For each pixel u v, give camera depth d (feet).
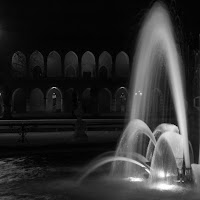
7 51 190.90
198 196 28.32
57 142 63.72
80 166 41.93
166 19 56.13
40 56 201.87
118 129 95.66
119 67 208.64
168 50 53.42
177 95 45.16
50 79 192.13
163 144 36.45
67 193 29.76
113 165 41.81
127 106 185.68
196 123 78.02
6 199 28.04
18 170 39.83
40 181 34.53
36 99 199.21
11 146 55.21
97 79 194.80
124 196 28.55
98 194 29.25
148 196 28.43
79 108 68.28
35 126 91.91
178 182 32.50
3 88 186.19
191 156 41.75
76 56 201.36
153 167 35.86
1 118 136.87
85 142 61.57
